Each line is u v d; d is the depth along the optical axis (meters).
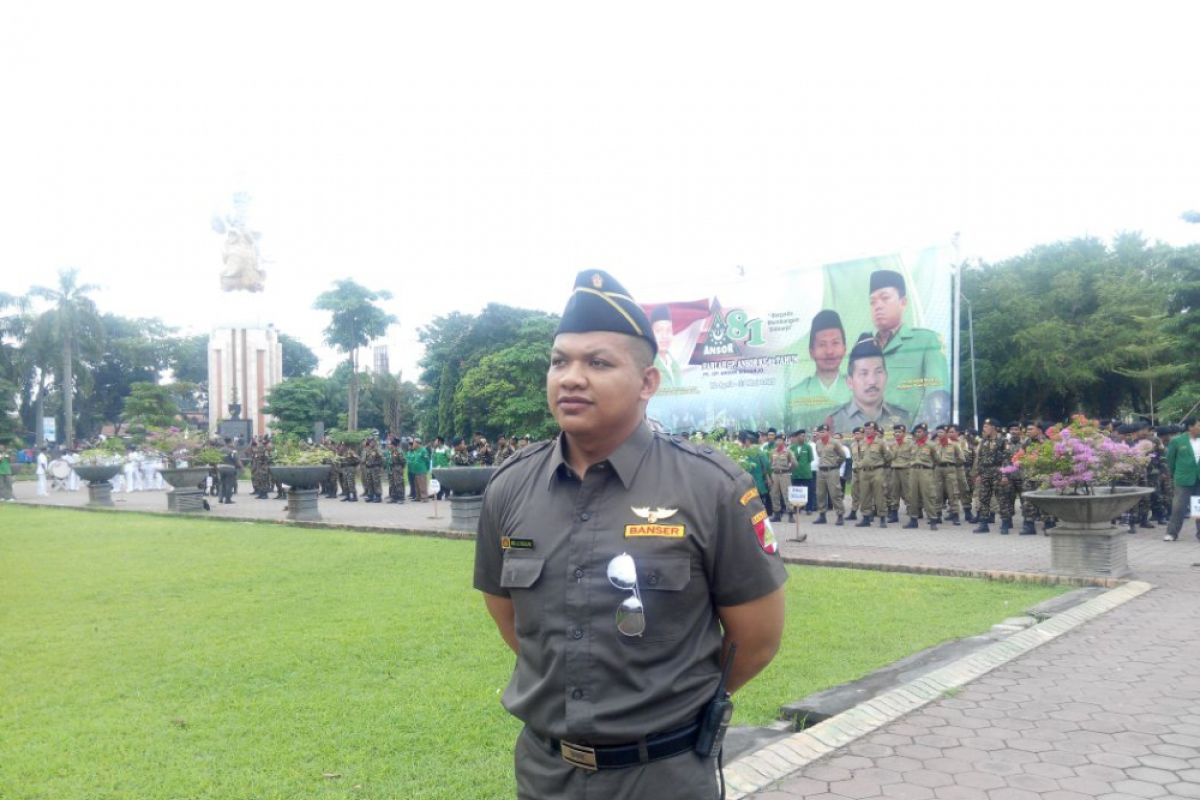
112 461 23.00
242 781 4.26
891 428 19.09
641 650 1.94
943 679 5.64
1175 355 31.33
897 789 4.03
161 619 8.08
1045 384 32.88
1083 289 34.38
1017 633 6.84
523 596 2.09
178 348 63.53
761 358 23.70
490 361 39.59
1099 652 6.34
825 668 6.14
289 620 7.95
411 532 15.08
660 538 1.98
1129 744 4.53
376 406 52.69
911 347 21.05
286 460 17.73
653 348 2.17
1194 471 12.53
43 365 49.44
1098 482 9.60
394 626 7.61
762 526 2.12
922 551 12.24
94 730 5.02
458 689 5.73
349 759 4.53
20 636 7.42
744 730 4.88
